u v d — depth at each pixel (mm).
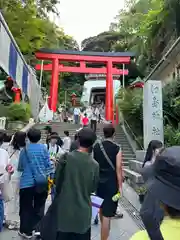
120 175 4406
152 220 1426
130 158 13938
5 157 4883
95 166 3381
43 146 5023
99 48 47000
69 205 3201
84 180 3277
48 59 24438
